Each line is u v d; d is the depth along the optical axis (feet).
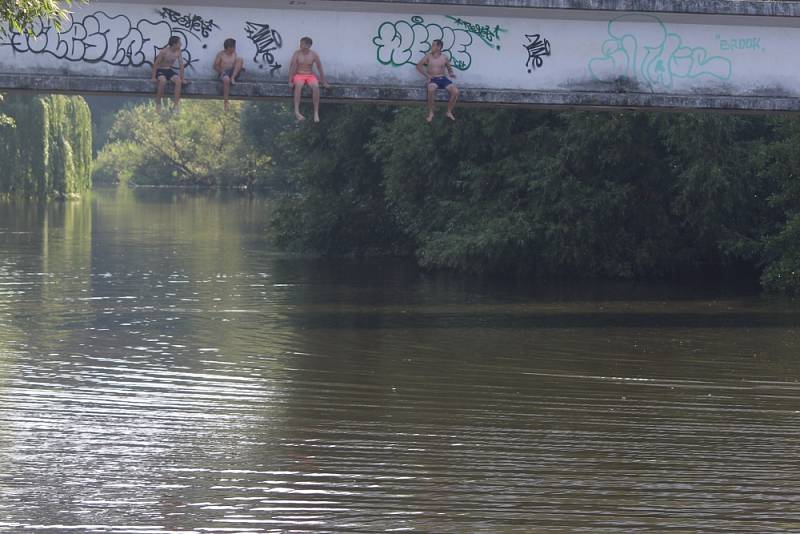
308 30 80.94
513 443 57.00
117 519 45.78
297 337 86.07
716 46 84.33
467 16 82.28
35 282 117.70
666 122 121.08
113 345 81.71
